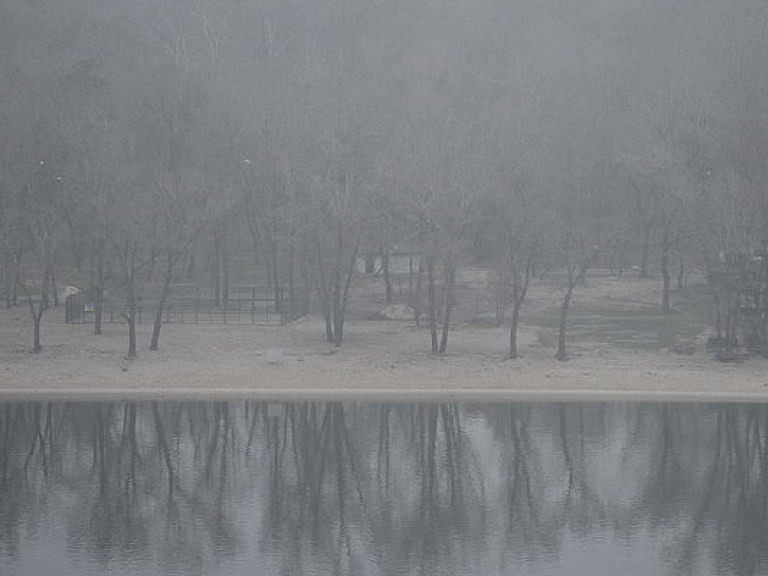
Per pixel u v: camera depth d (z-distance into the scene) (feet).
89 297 531.09
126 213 481.87
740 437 360.48
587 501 316.40
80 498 317.01
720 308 485.15
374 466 342.44
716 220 471.62
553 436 362.94
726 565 274.57
